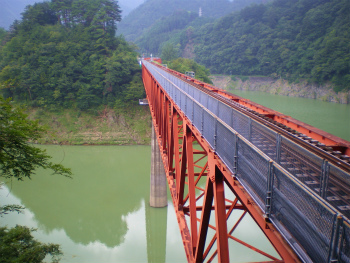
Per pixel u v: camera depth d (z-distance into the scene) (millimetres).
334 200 4734
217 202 7746
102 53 77188
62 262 23609
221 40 123875
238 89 94688
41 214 32156
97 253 25359
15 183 40406
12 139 9742
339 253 3643
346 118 39938
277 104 53875
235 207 9602
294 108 48812
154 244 27375
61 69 69250
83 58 72938
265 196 5332
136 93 67938
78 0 88688
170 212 33312
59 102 68125
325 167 4832
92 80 69625
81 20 85938
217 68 114250
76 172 45906
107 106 69188
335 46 56875
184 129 12391
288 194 4684
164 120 20438
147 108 69375
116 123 67125
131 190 39031
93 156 54406
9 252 9734
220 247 7297
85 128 66125
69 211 32938
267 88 83875
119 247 26625
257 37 101125
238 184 6594
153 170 33656
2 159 9414
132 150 59062
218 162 7754
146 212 33188
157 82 25656
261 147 7000
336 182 4641
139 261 24406
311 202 4137
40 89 68812
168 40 173125
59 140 62500
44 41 74750
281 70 81125
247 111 10312
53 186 39719
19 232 10477
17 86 66000
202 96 12648
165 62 97625
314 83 63094
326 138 7941
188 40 153750
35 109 67938
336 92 55094
